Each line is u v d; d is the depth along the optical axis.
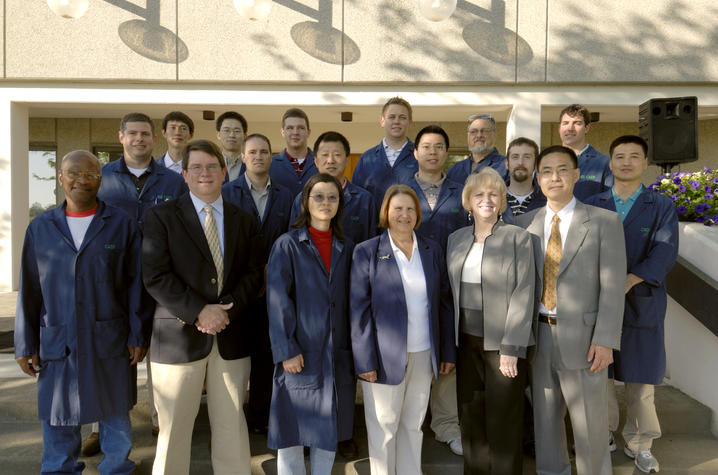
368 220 3.18
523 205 3.41
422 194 3.20
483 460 2.59
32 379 3.54
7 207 6.31
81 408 2.42
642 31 6.13
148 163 3.18
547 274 2.58
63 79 6.14
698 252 3.36
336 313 2.58
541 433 2.59
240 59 6.14
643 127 4.43
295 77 6.18
